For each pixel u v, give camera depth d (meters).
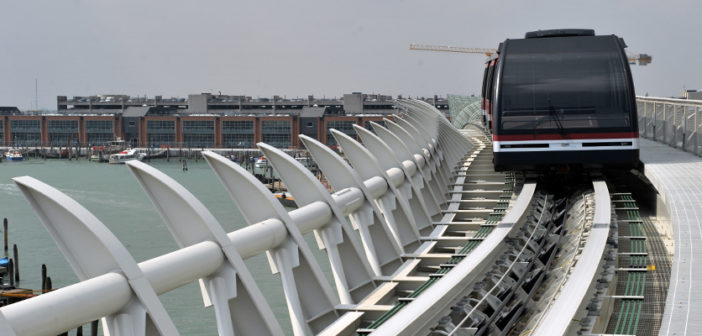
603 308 9.38
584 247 11.75
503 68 19.61
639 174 23.52
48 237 76.06
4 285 49.16
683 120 26.61
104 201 105.62
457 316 10.51
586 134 18.92
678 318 7.74
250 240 9.25
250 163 182.00
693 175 18.94
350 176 14.38
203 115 199.25
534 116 19.19
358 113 197.25
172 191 8.54
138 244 67.88
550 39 19.98
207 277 8.59
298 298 10.30
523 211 16.09
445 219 19.67
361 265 12.88
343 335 10.36
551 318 8.36
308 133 188.50
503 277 11.79
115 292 6.82
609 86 19.02
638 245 12.70
